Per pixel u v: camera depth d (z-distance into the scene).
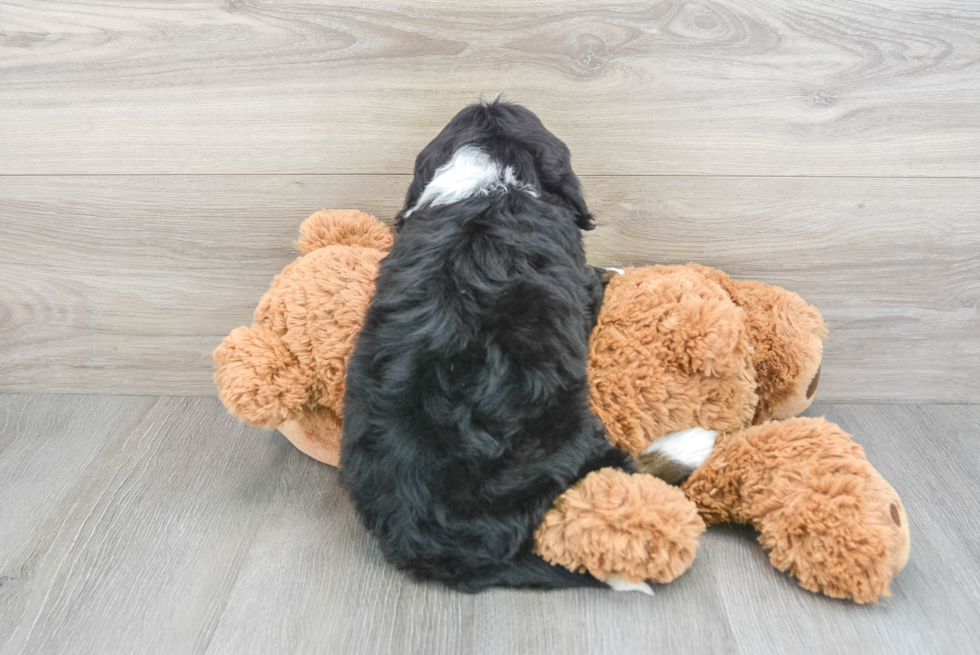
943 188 1.23
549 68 1.17
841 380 1.38
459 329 0.87
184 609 0.90
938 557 0.99
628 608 0.89
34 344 1.41
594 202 1.26
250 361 0.96
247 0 1.15
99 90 1.21
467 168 0.97
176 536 1.04
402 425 0.86
